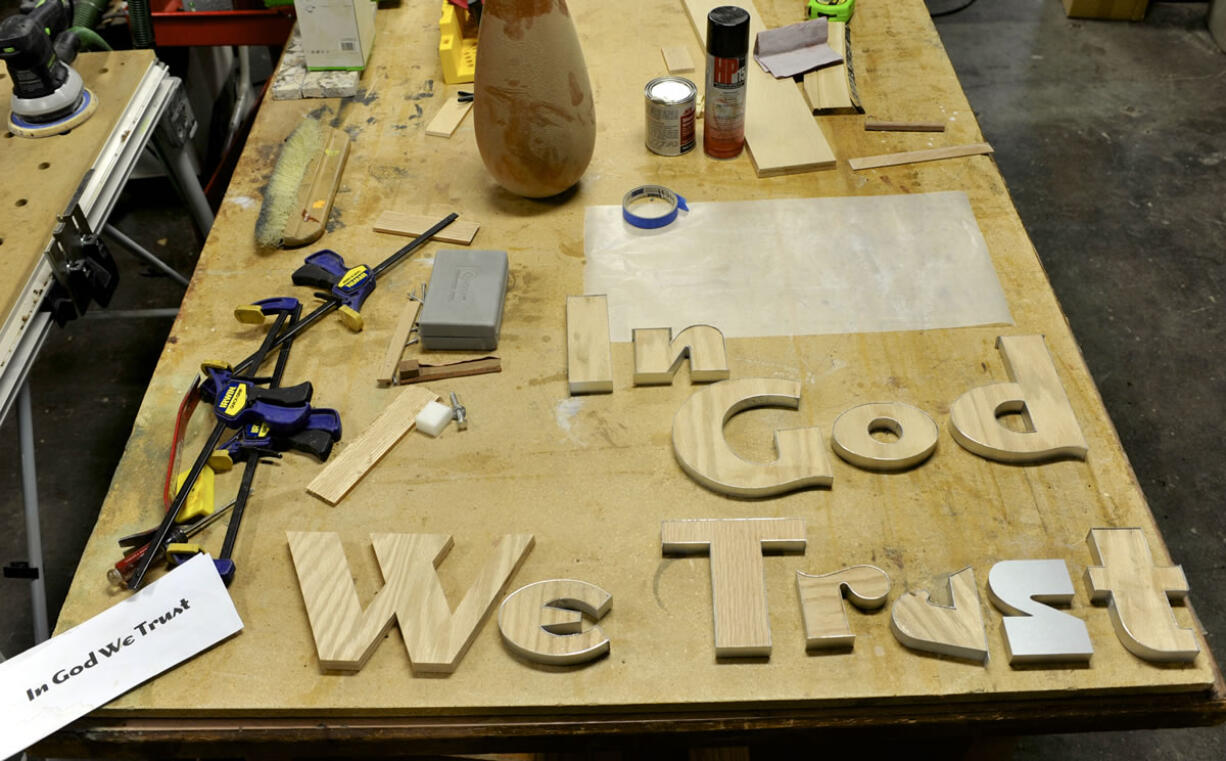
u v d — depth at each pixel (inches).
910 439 40.9
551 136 49.6
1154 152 107.0
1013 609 35.5
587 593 36.3
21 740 33.6
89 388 89.4
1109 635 35.4
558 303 48.4
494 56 47.4
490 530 39.2
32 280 46.6
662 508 39.8
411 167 56.9
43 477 82.9
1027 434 41.0
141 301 96.4
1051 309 47.3
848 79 61.7
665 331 45.4
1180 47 121.0
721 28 51.1
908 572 37.4
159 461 42.2
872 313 47.3
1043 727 35.1
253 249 52.0
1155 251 96.9
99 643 35.7
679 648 35.4
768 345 45.9
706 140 56.6
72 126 54.5
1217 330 90.0
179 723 34.9
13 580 76.4
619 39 67.1
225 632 35.9
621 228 52.4
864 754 52.6
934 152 56.7
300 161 56.3
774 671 34.7
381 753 35.5
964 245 50.8
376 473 41.4
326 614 36.0
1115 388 86.1
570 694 34.3
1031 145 108.5
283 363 45.4
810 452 40.6
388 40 66.9
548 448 42.1
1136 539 37.3
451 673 35.0
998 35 124.0
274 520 39.8
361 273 48.9
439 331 45.6
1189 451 81.5
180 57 88.4
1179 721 35.1
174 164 66.2
